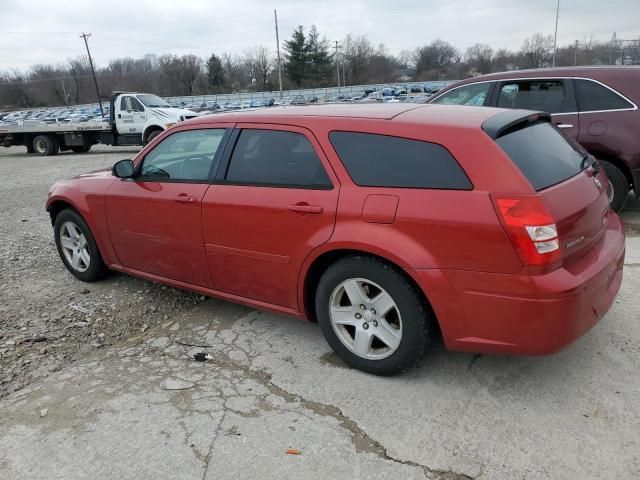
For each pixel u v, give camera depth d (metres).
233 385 3.34
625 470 2.50
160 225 4.17
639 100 5.98
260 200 3.53
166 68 105.62
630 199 7.41
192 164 4.03
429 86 77.25
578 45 84.12
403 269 2.99
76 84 109.06
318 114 3.49
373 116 3.28
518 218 2.69
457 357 3.50
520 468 2.55
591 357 3.42
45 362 3.71
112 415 3.08
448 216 2.84
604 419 2.85
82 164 17.22
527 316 2.74
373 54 107.38
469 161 2.87
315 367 3.50
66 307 4.61
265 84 102.88
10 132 22.69
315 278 3.53
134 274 4.66
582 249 2.97
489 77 6.97
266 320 4.24
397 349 3.17
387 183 3.08
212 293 4.09
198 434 2.88
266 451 2.73
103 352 3.86
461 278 2.85
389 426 2.88
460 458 2.63
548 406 2.98
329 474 2.57
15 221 8.17
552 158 3.17
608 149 6.13
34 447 2.84
